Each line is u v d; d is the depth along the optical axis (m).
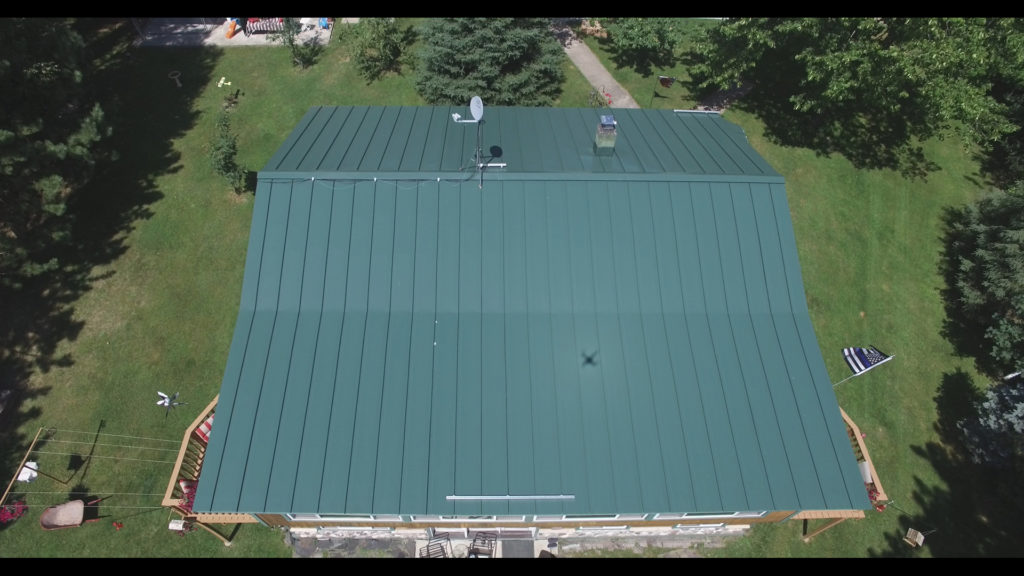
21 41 18.92
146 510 16.77
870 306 21.97
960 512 17.64
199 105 26.36
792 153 26.34
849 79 21.33
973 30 19.27
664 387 13.59
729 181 15.22
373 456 12.52
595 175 14.99
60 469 17.33
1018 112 26.44
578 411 13.23
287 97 26.98
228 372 13.17
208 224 22.56
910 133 27.45
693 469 12.84
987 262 20.81
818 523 17.03
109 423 18.23
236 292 21.03
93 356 19.42
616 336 14.02
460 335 13.80
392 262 14.27
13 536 16.20
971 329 21.52
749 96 28.52
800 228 23.86
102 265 21.30
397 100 27.09
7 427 18.02
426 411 13.01
